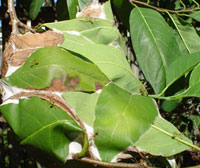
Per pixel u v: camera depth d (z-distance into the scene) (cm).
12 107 43
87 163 43
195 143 77
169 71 48
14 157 97
